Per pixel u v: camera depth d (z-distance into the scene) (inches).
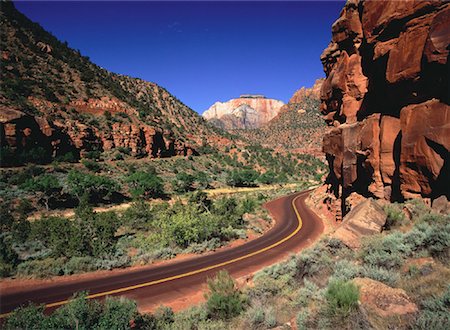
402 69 606.5
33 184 1691.7
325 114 1258.0
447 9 506.9
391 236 387.5
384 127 680.4
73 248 649.0
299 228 1088.8
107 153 3041.3
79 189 1884.8
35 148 2357.3
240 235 928.9
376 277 274.4
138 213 1137.4
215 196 2333.9
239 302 312.8
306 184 3383.4
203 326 284.4
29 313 262.8
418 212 492.1
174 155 3880.4
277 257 683.4
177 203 1124.5
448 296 189.6
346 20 948.6
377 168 710.5
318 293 270.1
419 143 526.9
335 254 436.8
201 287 486.0
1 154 2066.9
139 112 4082.2
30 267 562.3
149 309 399.5
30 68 3425.2
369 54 842.8
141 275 558.9
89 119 3287.4
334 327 198.5
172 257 703.1
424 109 528.1
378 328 183.9
